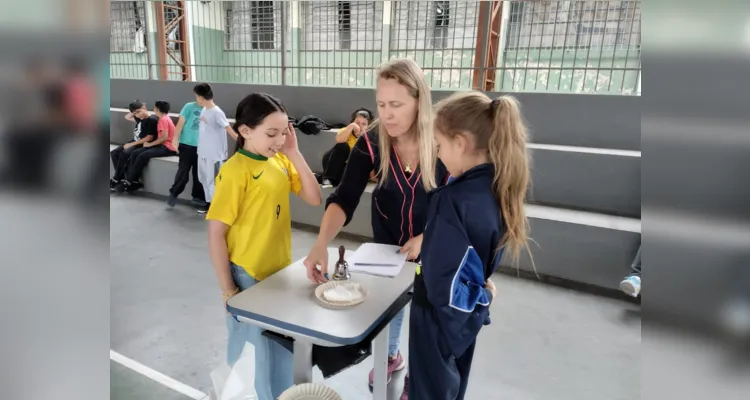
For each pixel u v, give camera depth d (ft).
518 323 8.06
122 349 7.00
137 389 4.44
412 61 4.39
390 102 4.28
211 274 9.84
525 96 12.69
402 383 6.25
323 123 14.80
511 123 3.43
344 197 4.86
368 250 4.69
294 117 16.55
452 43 18.02
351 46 21.21
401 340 7.48
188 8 22.82
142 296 8.76
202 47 23.53
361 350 3.44
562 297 9.13
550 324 8.05
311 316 3.39
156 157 16.43
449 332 3.34
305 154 14.74
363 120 11.51
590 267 9.62
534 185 11.37
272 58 22.81
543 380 6.50
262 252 4.26
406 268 4.33
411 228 4.92
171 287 9.18
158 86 20.20
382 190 4.92
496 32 14.57
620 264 9.33
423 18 18.54
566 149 11.28
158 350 6.98
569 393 6.24
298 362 3.55
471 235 3.29
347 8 20.70
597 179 10.73
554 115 12.44
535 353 7.16
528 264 10.20
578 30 14.82
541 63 15.60
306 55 21.93
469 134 3.44
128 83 20.97
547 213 10.37
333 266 4.37
